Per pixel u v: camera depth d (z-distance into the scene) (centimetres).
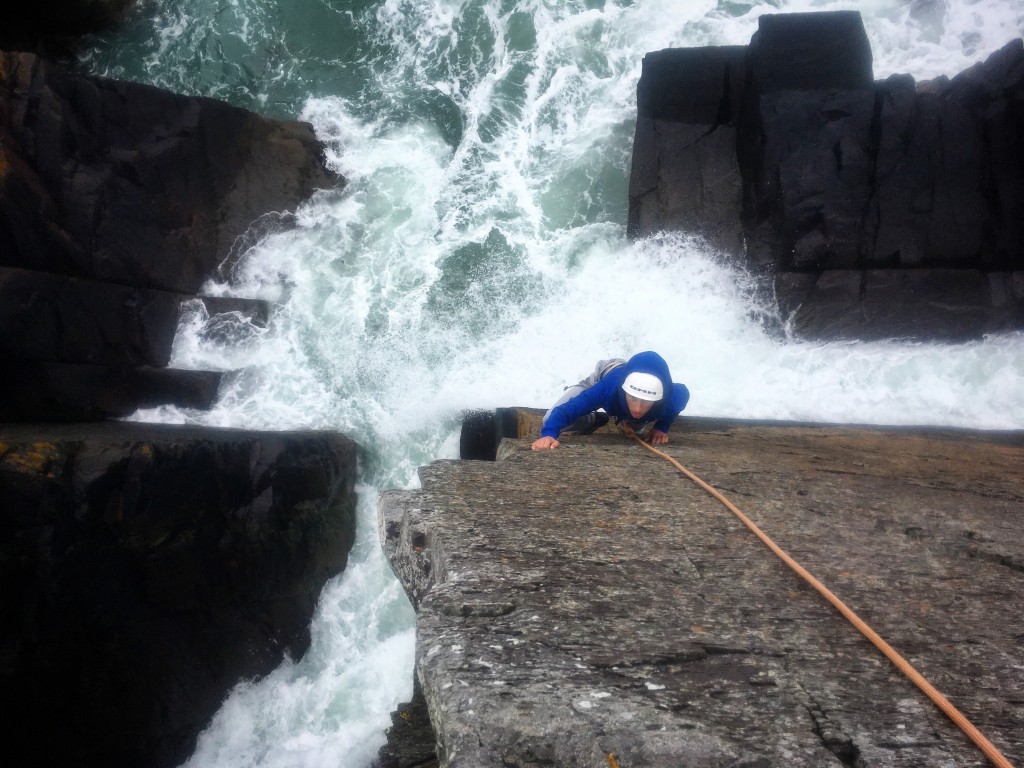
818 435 803
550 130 1673
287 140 1542
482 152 1656
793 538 380
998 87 1288
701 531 386
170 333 1280
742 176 1424
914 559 358
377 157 1642
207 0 1831
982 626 279
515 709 208
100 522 897
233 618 1032
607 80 1697
